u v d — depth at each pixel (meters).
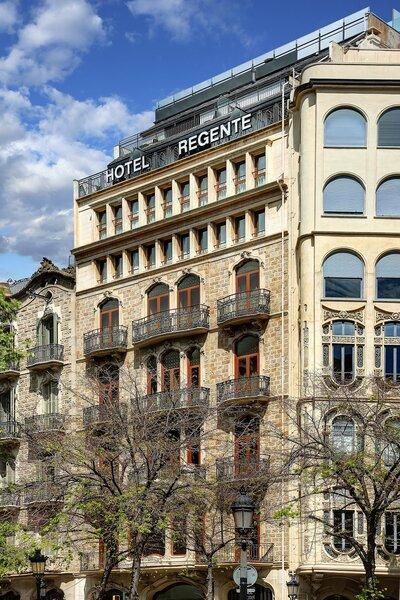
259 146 54.50
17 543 56.59
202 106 64.25
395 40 61.03
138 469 43.41
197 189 57.44
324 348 49.31
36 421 59.94
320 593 48.09
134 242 60.12
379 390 41.66
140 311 59.06
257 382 51.59
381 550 45.34
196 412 48.78
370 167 50.91
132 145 67.62
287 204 52.75
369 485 43.88
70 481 45.28
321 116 51.19
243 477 45.97
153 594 55.31
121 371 53.31
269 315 52.38
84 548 55.53
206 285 55.84
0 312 41.22
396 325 49.78
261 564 49.03
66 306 63.91
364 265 50.16
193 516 45.91
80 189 64.50
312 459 41.12
